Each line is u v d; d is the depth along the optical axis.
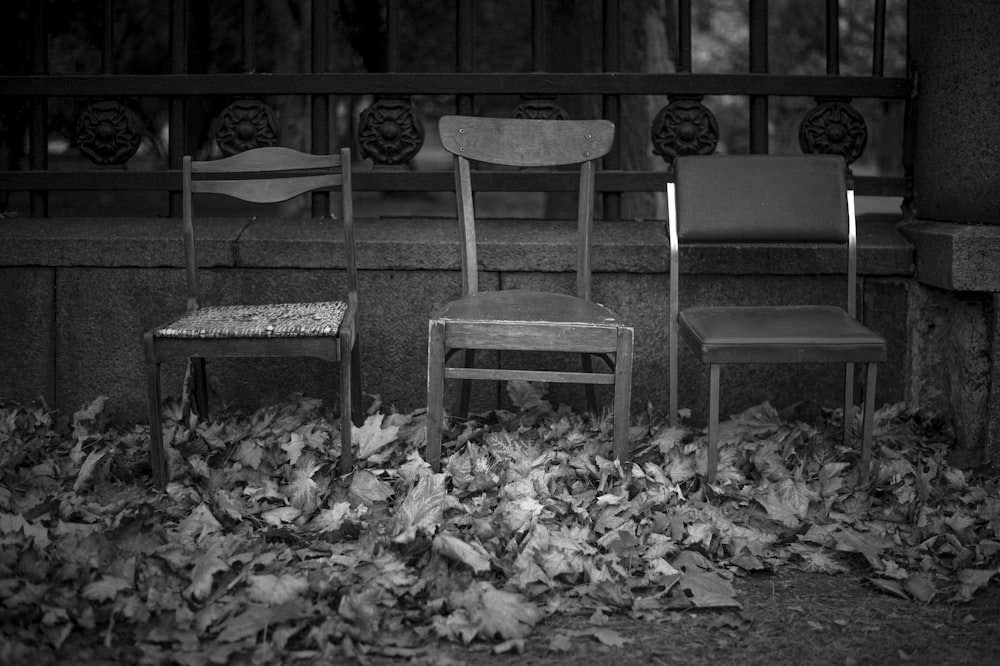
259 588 2.60
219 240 3.99
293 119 7.38
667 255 3.94
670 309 3.63
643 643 2.54
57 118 6.81
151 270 4.03
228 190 3.56
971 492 3.38
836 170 3.62
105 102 4.32
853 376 3.63
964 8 3.78
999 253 3.57
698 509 3.15
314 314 3.38
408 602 2.63
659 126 4.26
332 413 4.03
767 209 3.59
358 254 3.98
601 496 3.15
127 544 2.81
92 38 6.63
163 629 2.48
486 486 3.25
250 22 4.29
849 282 3.65
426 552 2.82
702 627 2.63
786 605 2.75
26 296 4.05
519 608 2.57
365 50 7.44
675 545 2.96
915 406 4.04
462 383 3.79
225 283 4.03
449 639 2.50
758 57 4.23
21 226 4.16
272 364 4.09
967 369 3.76
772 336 3.21
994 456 3.68
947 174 3.90
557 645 2.49
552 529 2.97
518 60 7.58
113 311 4.05
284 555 2.83
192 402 3.97
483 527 2.94
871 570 2.95
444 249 3.96
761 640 2.56
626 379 3.26
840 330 3.26
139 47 6.90
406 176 4.28
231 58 7.08
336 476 3.38
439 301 4.02
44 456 3.56
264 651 2.40
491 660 2.44
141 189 4.31
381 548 2.84
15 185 4.30
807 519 3.16
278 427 3.80
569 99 6.64
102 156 4.34
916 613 2.72
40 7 4.30
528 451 3.51
